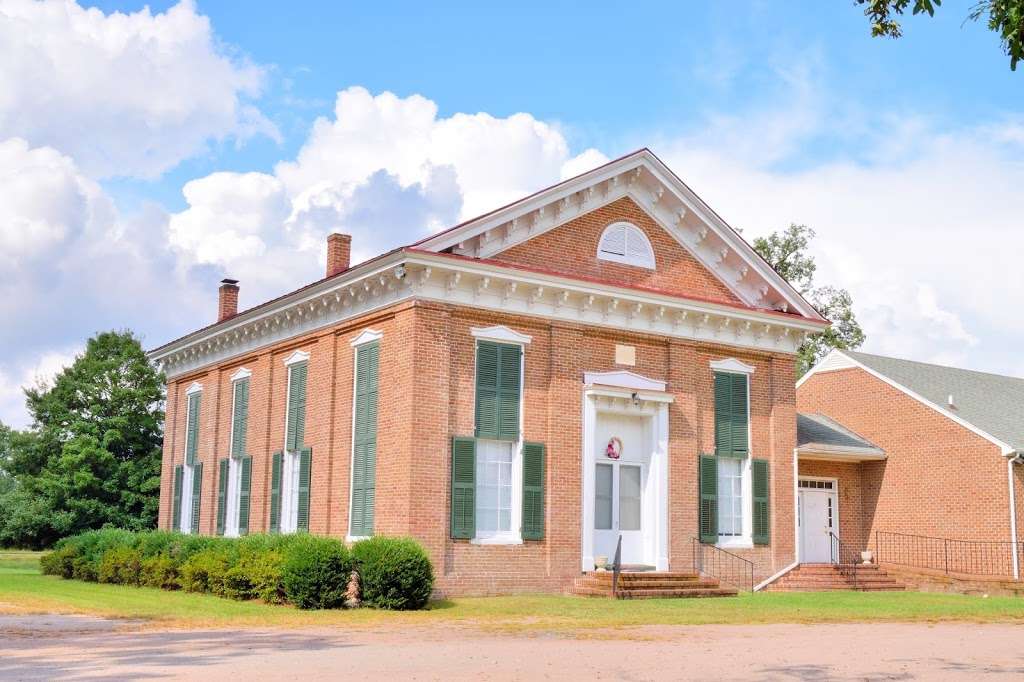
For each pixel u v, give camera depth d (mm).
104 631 16109
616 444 25750
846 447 31516
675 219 27234
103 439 53469
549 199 24547
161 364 36812
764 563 27531
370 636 15508
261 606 20281
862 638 16234
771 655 13805
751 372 28234
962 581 28422
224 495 30781
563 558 23922
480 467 23359
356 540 23516
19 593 23875
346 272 24203
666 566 25500
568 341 24812
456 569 22469
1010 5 10750
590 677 11469
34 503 52750
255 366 30000
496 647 14195
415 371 22438
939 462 31172
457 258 22766
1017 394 37188
